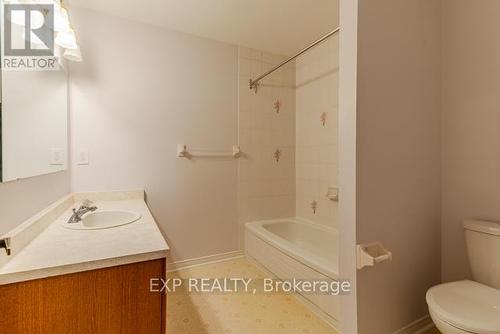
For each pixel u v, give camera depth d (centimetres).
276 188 282
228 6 192
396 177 145
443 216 172
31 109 121
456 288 133
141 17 208
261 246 237
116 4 189
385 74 138
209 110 246
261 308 177
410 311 153
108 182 205
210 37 243
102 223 160
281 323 162
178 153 231
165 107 226
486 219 153
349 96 129
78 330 83
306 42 254
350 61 129
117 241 104
